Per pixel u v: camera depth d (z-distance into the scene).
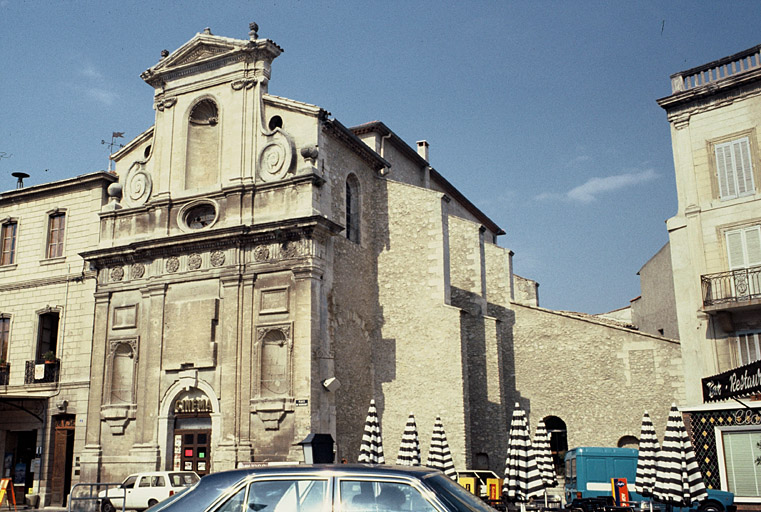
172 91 33.84
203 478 8.20
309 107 30.53
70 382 33.75
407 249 33.59
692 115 27.36
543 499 24.66
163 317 31.31
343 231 32.25
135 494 27.34
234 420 28.59
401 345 32.56
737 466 24.23
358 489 7.76
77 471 32.06
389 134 37.16
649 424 20.33
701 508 22.00
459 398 30.80
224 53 32.41
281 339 28.91
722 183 26.36
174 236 31.22
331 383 28.14
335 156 31.92
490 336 34.00
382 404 32.25
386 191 34.72
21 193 37.41
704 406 25.12
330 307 29.81
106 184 35.94
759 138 25.72
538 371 34.38
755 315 25.03
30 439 35.19
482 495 25.23
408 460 24.31
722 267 25.84
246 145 31.31
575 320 34.09
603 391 32.81
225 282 30.17
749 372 19.55
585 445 32.56
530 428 33.84
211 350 29.64
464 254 35.84
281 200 29.95
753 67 25.91
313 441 20.50
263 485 7.92
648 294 43.97
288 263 29.09
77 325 34.47
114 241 33.75
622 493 20.09
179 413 30.19
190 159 32.97
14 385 35.03
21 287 36.59
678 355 31.64
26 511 30.83
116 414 31.30
